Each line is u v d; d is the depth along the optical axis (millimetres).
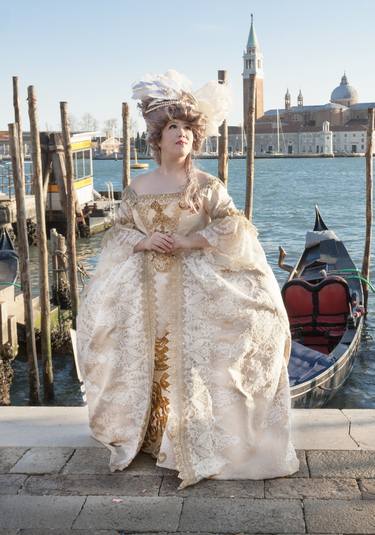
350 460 2902
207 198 2877
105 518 2504
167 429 2811
